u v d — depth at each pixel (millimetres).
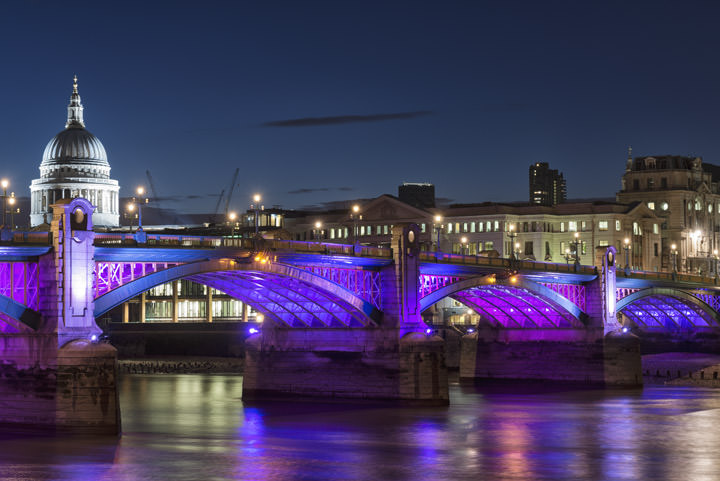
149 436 99438
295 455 89562
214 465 84375
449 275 135625
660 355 199375
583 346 157875
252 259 106812
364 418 111625
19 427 92812
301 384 127500
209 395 142625
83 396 91000
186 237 101625
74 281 92500
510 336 163125
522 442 98062
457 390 150375
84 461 83438
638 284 173125
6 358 93812
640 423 112688
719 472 83625
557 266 151875
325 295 117875
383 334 122438
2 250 89312
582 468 85062
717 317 199250
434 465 85688
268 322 130625
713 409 126000
